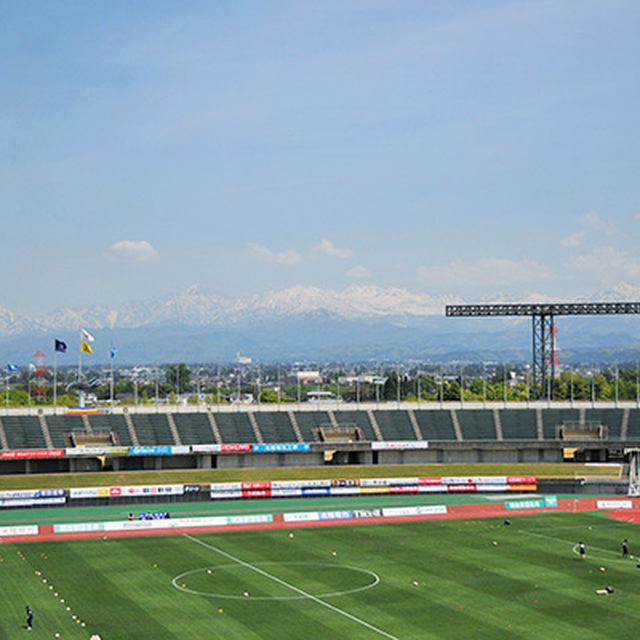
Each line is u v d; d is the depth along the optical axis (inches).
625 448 7844.5
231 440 7800.2
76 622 3535.9
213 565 4554.6
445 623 3540.8
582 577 4301.2
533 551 4899.1
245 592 4015.8
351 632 3420.3
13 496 6397.6
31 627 3457.2
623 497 6815.9
